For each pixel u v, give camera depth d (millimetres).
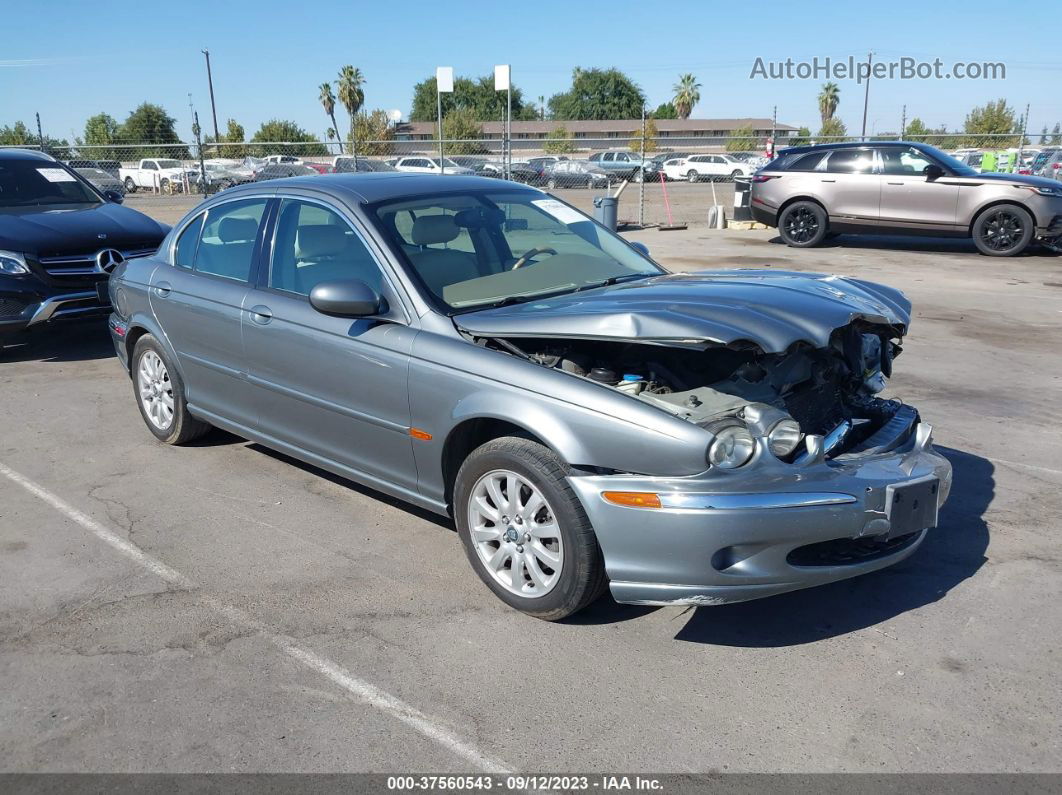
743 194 18453
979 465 5027
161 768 2664
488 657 3219
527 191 4824
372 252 3971
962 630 3352
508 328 3400
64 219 7859
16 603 3635
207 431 5473
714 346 2986
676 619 3467
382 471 4023
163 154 48312
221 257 4844
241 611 3557
